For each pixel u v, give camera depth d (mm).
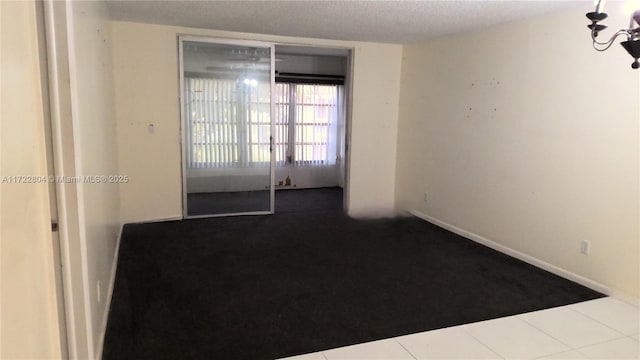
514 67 4215
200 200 5566
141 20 4680
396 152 6273
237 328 2795
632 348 2633
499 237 4492
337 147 7949
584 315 3064
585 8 3508
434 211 5512
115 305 3066
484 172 4660
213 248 4355
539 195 4012
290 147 7664
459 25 4410
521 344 2664
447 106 5188
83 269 1843
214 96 5398
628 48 2068
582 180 3604
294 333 2750
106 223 3146
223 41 5223
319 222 5496
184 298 3203
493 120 4508
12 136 1047
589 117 3525
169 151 5242
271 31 5141
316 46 5637
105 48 3750
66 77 1686
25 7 1211
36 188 1276
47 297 1369
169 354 2482
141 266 3820
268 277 3648
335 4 3730
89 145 2281
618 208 3340
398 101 6156
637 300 3225
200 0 3730
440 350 2582
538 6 3572
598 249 3496
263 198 5848
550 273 3877
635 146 3207
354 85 5863
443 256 4289
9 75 1036
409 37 5270
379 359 2479
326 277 3686
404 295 3363
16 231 1059
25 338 1117
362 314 3031
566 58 3695
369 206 6246
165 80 5090
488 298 3334
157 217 5312
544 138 3932
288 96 7480
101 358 2422
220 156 5559
